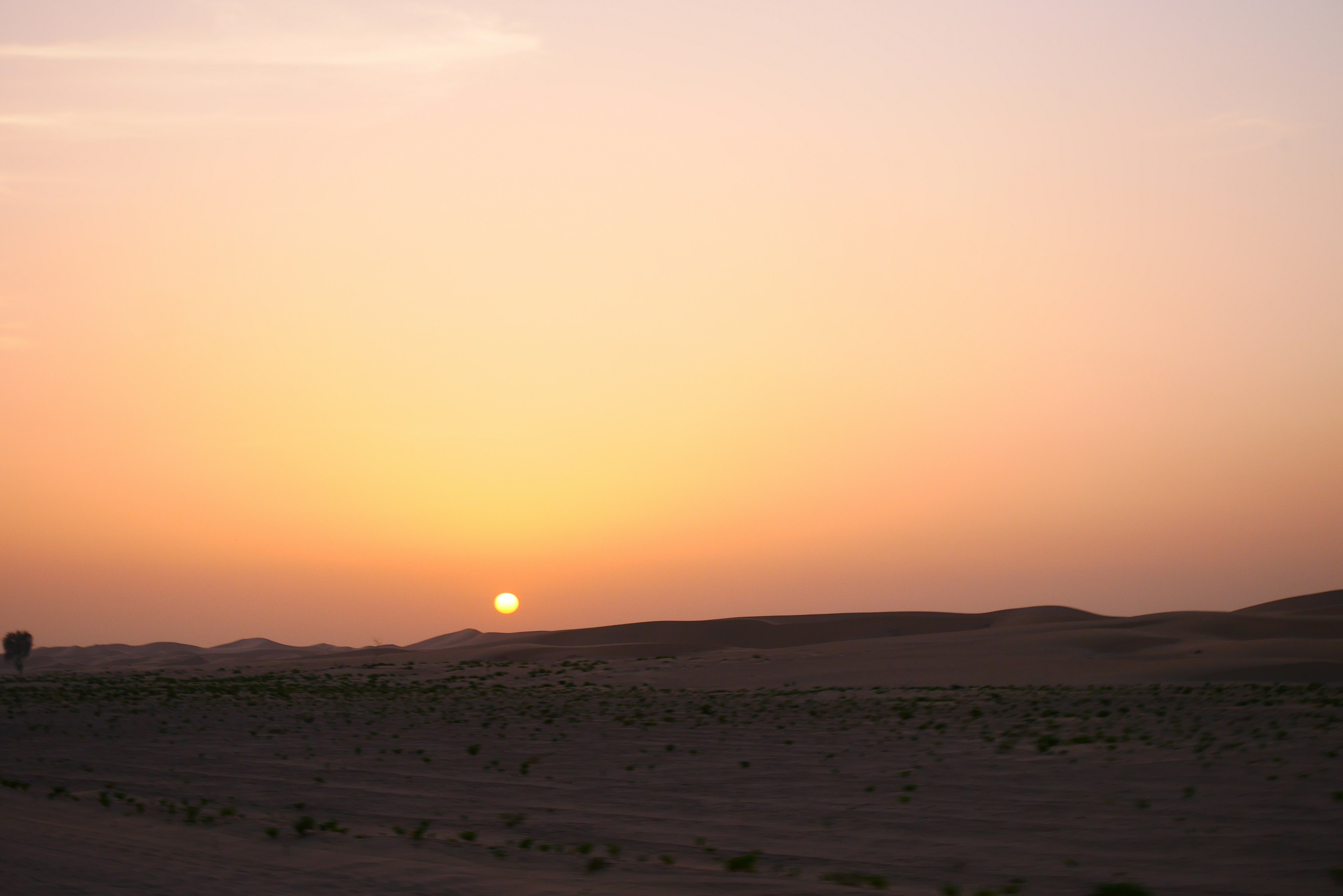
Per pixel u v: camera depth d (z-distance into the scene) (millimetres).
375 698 49875
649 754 28766
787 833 17984
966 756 26141
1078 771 22953
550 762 27922
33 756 31688
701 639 146000
